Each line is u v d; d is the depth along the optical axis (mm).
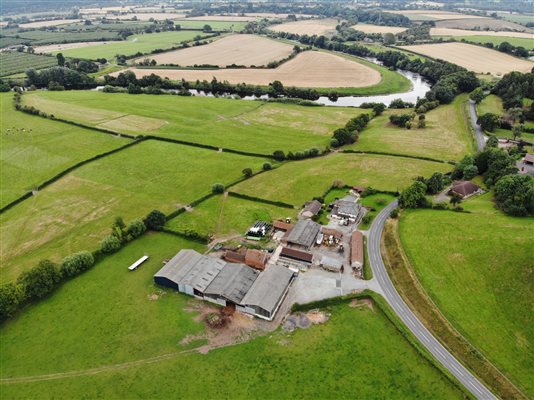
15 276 106438
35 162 172750
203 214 133625
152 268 108875
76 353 84250
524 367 78438
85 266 106938
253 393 75750
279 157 174250
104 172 163875
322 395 75125
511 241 104562
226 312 94375
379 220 128375
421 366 80250
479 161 157125
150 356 83312
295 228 119750
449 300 93625
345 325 90062
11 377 79375
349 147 189625
